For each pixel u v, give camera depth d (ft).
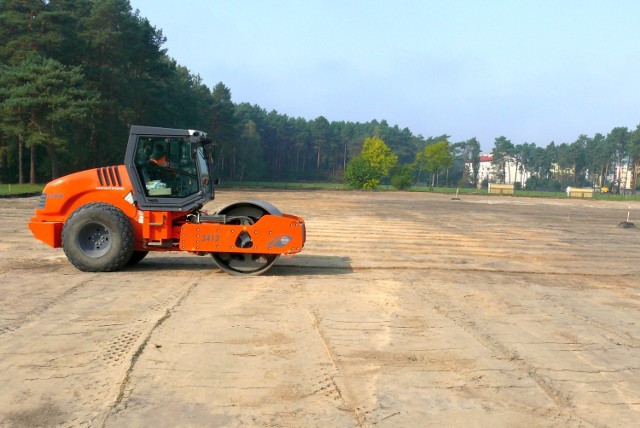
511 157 460.14
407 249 41.78
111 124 142.41
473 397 13.37
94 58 142.20
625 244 51.08
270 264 28.63
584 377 15.03
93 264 27.99
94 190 28.94
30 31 125.08
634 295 27.07
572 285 29.35
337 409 12.44
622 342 18.58
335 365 15.25
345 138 447.83
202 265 31.53
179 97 195.52
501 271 33.17
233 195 129.59
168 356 15.61
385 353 16.42
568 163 432.66
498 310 22.65
